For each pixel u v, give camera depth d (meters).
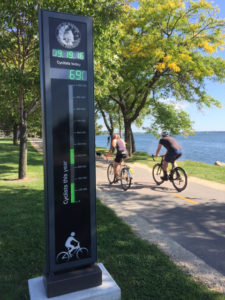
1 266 3.46
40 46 2.46
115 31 9.44
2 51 8.96
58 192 2.58
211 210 6.19
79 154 2.66
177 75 18.03
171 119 21.27
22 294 2.87
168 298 2.80
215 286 3.04
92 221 2.77
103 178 10.73
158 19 16.05
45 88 2.45
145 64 16.39
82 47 2.61
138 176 11.27
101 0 7.94
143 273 3.25
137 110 19.81
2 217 5.37
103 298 2.67
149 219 5.54
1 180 10.00
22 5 7.50
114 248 3.92
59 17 2.49
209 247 4.16
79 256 2.74
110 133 29.72
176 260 3.65
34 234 4.47
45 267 2.77
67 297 2.58
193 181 10.08
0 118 30.95
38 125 39.84
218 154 37.09
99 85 9.98
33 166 14.02
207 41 16.53
